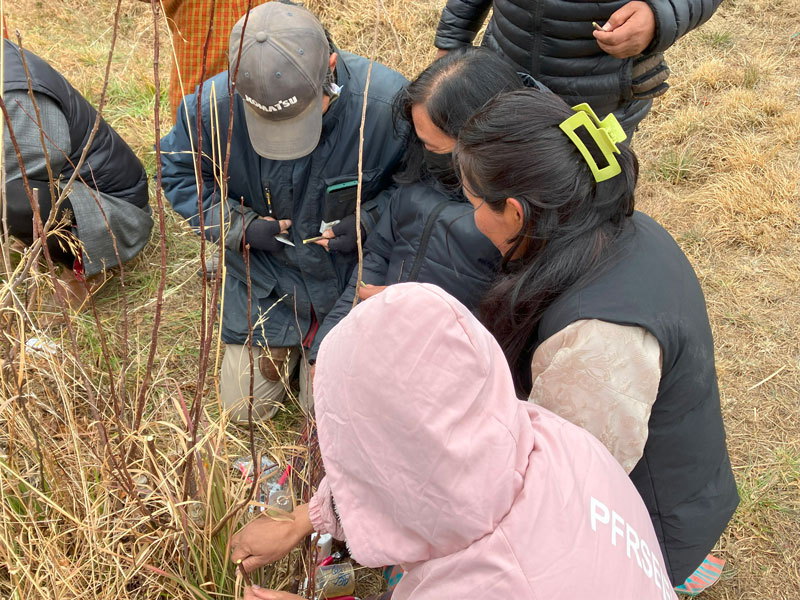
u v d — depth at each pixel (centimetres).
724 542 212
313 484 158
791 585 204
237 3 261
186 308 276
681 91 383
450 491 88
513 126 113
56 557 149
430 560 95
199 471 149
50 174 117
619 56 190
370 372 87
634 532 99
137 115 360
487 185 116
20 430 164
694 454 136
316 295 223
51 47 403
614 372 113
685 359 122
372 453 90
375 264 204
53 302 226
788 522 217
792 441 238
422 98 158
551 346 118
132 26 430
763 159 334
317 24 179
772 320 278
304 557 153
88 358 232
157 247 299
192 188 213
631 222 124
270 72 169
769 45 414
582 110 111
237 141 196
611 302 114
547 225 115
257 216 213
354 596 184
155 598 157
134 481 164
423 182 182
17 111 221
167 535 146
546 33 197
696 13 191
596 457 104
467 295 180
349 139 195
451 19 230
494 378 91
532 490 94
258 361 229
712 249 307
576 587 89
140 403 148
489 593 90
